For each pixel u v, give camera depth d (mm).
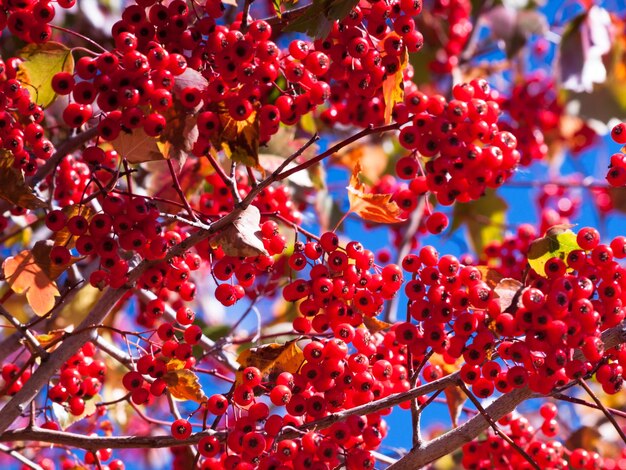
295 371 815
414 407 819
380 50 822
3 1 803
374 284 809
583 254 796
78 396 869
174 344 817
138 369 817
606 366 797
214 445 800
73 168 931
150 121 785
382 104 928
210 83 797
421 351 800
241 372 806
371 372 814
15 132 799
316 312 809
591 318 772
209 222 837
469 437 813
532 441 907
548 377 777
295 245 819
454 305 792
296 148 940
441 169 800
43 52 829
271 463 788
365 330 812
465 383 823
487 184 804
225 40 792
